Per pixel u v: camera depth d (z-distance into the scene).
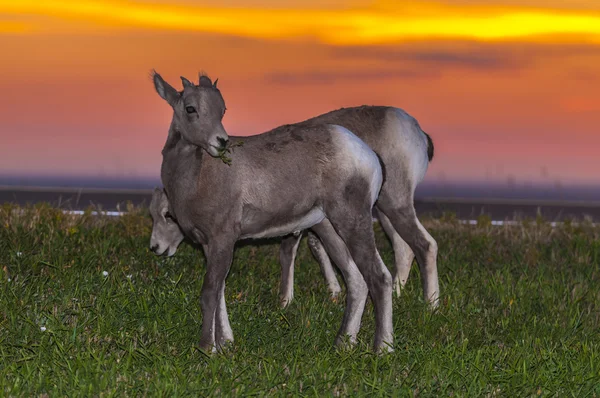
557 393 16.84
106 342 18.39
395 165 22.33
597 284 26.28
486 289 24.64
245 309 20.98
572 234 34.53
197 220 18.58
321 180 18.86
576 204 53.38
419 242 22.84
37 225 28.03
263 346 19.06
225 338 18.91
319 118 21.86
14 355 17.50
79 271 23.16
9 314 19.22
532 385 16.97
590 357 18.52
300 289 24.12
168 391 15.59
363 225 18.98
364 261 19.03
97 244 26.33
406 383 16.80
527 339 20.22
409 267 24.17
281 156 18.69
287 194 18.62
